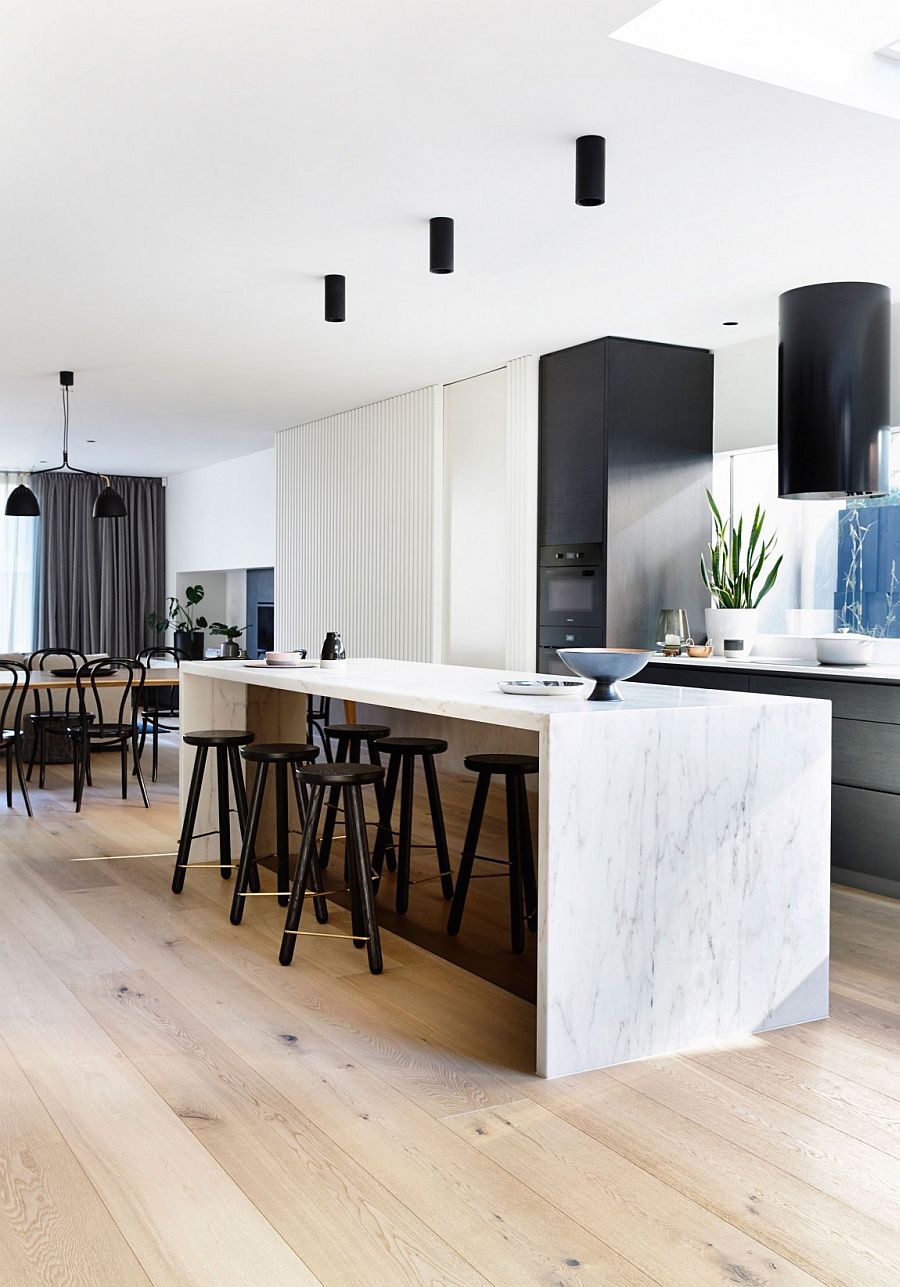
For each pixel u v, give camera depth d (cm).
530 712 259
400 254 449
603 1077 256
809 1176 210
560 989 255
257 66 292
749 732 284
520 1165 213
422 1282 176
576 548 604
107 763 783
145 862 468
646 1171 211
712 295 505
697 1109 238
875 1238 189
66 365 664
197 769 414
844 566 554
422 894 422
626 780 264
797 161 352
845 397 474
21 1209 196
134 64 292
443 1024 286
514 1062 263
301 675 380
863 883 446
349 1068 257
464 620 702
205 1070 255
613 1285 175
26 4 262
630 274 473
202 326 570
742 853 284
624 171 360
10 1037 274
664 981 272
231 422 871
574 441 605
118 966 329
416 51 284
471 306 527
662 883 271
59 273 478
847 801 452
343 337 591
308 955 342
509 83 301
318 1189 203
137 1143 220
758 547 603
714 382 618
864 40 316
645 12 277
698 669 523
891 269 465
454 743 692
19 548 1180
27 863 464
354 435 809
